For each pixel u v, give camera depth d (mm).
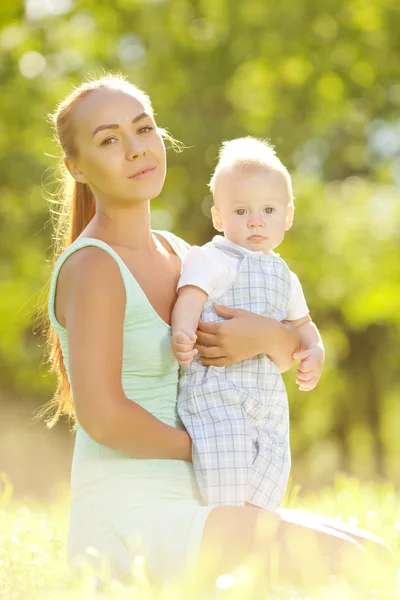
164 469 4395
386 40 20812
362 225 21312
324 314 21531
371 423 22516
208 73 20531
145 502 4301
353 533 4258
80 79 19844
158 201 20219
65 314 4484
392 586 4121
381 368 22328
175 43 20641
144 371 4551
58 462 21734
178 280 4926
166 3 20781
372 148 21781
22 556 5160
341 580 3955
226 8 20562
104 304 4387
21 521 6992
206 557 4074
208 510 4180
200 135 19891
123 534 4230
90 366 4289
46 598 3639
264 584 3979
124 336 4520
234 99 20609
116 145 4668
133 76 20156
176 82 20422
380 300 21266
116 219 4762
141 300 4535
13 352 20828
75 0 20562
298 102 20609
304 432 22266
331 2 20422
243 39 20375
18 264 20438
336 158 21703
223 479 4379
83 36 20578
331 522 4344
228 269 4871
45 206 20188
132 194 4680
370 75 20938
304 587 4004
